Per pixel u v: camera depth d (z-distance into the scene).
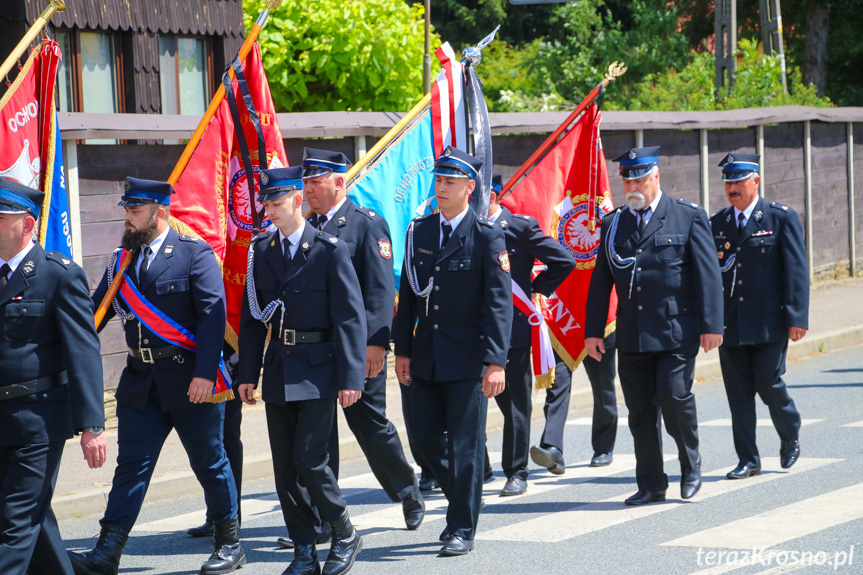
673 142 17.05
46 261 5.48
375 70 19.86
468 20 42.94
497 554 6.72
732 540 6.70
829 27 37.12
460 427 6.84
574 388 12.99
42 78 7.30
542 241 8.46
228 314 7.61
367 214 7.25
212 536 7.64
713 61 26.23
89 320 5.51
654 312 7.66
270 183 6.43
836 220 20.88
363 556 6.85
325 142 12.27
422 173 9.45
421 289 6.99
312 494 6.39
